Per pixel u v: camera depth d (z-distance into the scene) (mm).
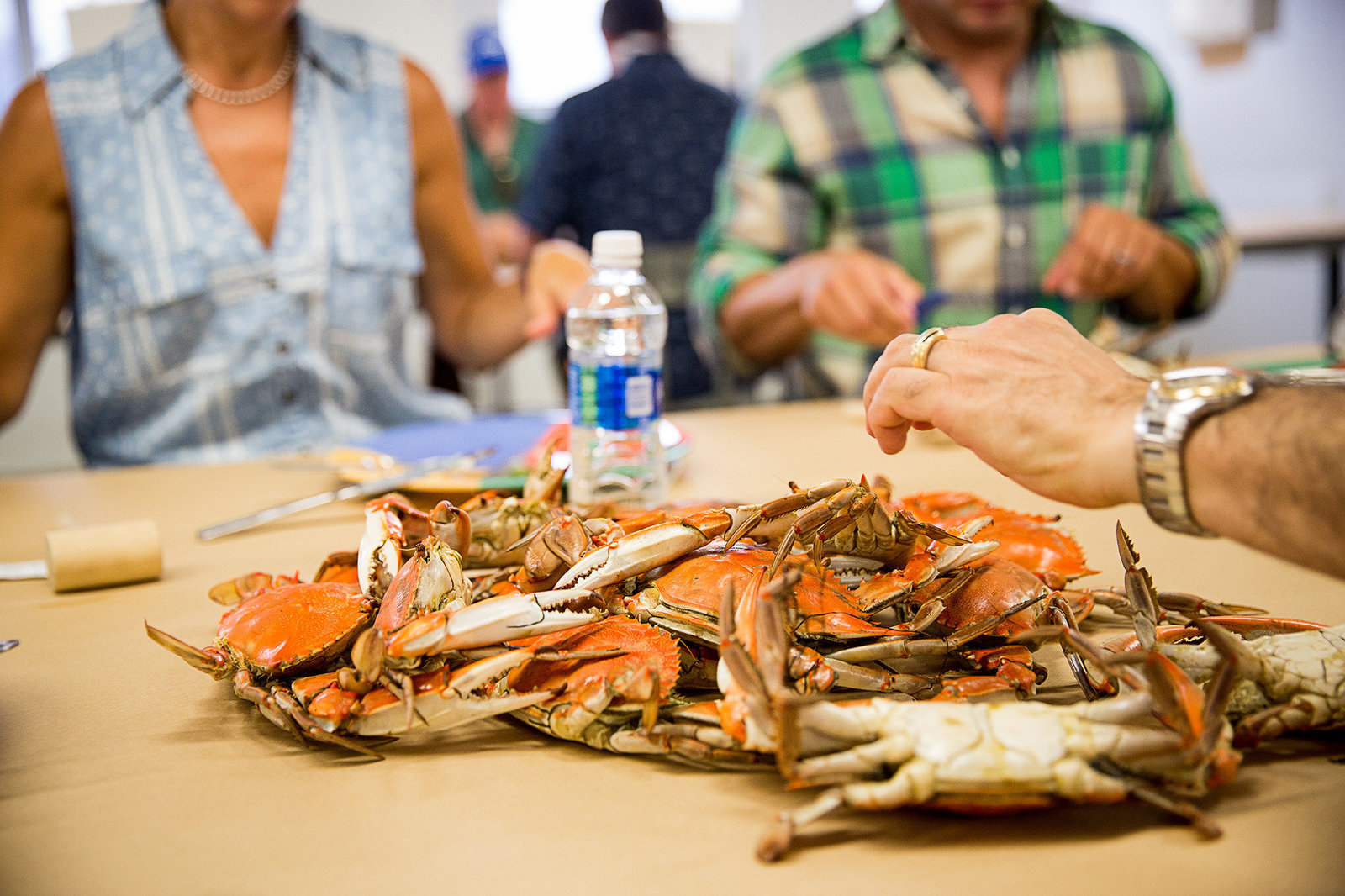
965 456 983
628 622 526
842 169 1550
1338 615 628
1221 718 451
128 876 441
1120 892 415
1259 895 413
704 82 2305
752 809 467
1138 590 512
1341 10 3393
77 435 1332
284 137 1333
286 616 531
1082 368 517
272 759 516
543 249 1281
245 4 1214
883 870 429
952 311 1559
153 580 741
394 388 1432
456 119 3229
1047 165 1559
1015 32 1547
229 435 1311
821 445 1047
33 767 512
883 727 443
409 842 453
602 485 797
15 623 674
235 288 1290
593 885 427
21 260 1251
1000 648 532
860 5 3887
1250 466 452
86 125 1244
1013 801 434
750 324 1430
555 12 3703
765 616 465
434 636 489
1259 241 2861
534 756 511
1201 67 3928
